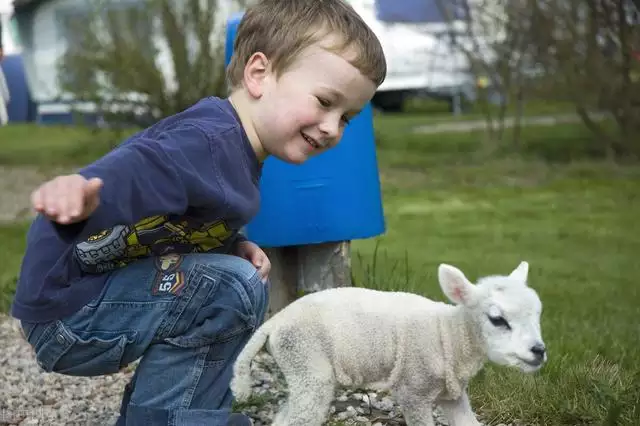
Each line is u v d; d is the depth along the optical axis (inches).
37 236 101.2
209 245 107.7
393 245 292.5
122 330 102.0
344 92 103.1
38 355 105.1
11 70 784.3
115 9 530.6
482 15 620.1
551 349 158.7
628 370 148.3
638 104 447.8
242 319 103.7
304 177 164.6
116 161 84.8
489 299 110.1
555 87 481.1
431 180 441.4
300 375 113.2
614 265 254.2
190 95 504.7
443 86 763.4
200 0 509.7
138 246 103.0
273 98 103.3
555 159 482.9
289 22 103.4
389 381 115.2
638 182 410.0
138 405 104.3
